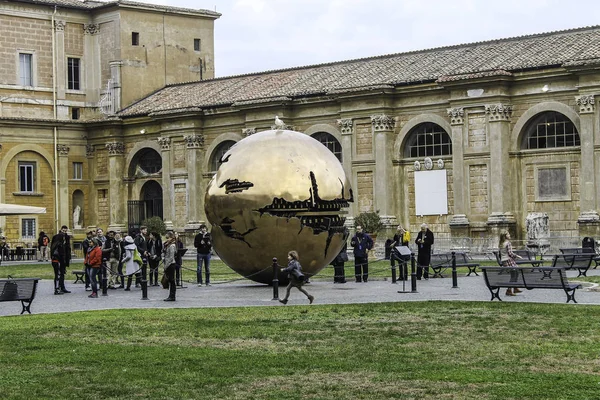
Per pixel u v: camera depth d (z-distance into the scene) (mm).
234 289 35688
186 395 16250
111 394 16438
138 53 75375
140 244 39969
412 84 57906
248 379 17375
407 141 59250
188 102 69750
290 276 29156
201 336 22375
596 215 51344
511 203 54844
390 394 15992
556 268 27281
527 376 17094
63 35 74188
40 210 61312
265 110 63594
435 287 34031
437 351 19688
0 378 17828
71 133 73688
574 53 53188
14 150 70938
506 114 54594
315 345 20781
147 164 72562
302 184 33094
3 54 71438
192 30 78562
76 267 53781
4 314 28656
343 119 60469
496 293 28344
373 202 59656
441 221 57719
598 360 18453
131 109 73188
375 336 21750
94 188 74188
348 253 59562
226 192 33406
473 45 60688
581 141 51844
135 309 28641
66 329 24016
